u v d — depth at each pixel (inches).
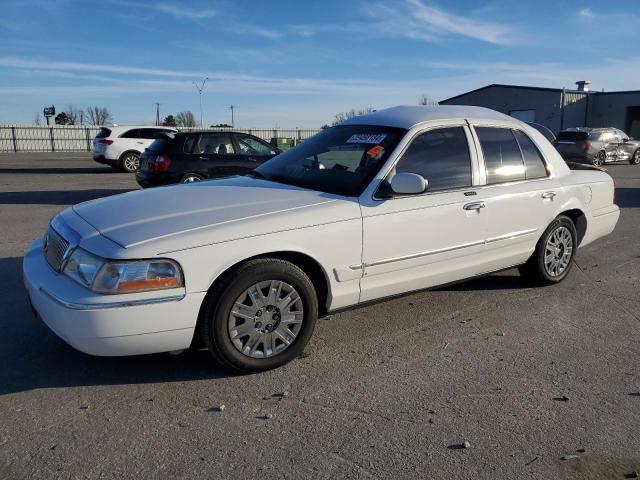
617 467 104.1
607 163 959.6
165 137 404.8
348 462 104.9
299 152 183.0
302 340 142.7
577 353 154.1
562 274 212.8
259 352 137.7
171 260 122.8
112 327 119.5
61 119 2615.7
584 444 111.3
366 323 173.5
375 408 124.1
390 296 160.9
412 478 100.7
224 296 129.6
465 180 172.6
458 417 120.7
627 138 946.7
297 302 140.4
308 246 138.8
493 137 184.7
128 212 138.3
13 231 311.9
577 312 185.9
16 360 144.2
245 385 133.5
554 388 134.1
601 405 126.3
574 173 213.9
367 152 162.6
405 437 113.1
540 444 111.2
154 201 146.9
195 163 394.0
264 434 113.5
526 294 203.2
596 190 218.2
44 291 127.8
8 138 1446.9
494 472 102.4
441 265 168.2
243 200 145.9
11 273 221.9
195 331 132.5
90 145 1555.1
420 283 165.3
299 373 140.2
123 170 757.9
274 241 133.3
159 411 121.6
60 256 132.6
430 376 139.6
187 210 138.2
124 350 123.4
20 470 101.1
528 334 167.2
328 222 142.0
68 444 109.1
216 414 120.8
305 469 102.7
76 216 143.3
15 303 185.5
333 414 121.3
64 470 101.3
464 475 101.6
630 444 111.3
